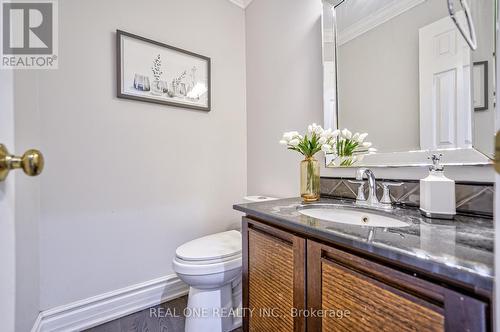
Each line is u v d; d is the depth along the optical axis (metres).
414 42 1.03
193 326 1.25
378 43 1.16
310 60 1.48
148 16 1.57
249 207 1.07
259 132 1.90
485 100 0.82
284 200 1.29
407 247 0.55
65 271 1.29
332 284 0.70
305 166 1.21
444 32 0.93
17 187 0.91
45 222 1.24
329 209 1.09
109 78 1.43
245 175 2.03
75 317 1.31
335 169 1.35
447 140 0.92
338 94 1.33
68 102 1.30
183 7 1.72
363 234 0.65
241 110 2.02
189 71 1.73
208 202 1.83
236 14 2.01
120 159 1.47
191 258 1.19
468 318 0.44
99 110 1.39
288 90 1.63
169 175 1.66
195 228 1.77
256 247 1.03
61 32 1.28
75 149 1.32
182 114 1.71
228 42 1.95
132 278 1.51
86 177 1.36
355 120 1.25
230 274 1.23
